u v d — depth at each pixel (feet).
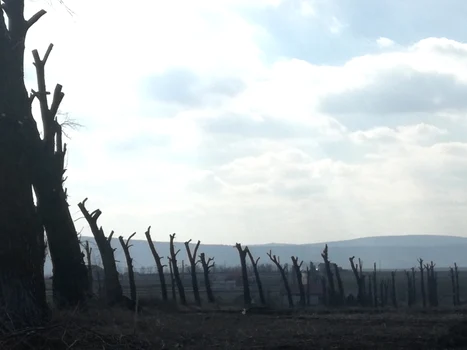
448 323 58.65
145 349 39.73
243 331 49.88
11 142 43.32
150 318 54.60
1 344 36.70
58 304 66.90
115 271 85.05
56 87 73.72
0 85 44.78
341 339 47.60
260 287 141.49
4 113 43.75
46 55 76.38
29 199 44.11
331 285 147.74
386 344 46.39
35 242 43.96
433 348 45.96
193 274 144.36
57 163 74.18
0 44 45.19
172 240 144.87
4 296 41.73
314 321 62.75
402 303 182.09
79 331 40.01
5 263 42.04
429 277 164.55
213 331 49.57
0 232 42.29
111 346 38.75
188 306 108.27
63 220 74.43
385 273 413.18
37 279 43.42
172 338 44.39
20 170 43.55
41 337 38.22
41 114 74.49
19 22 51.75
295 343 45.06
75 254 74.74
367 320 64.18
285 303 179.22
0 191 42.60
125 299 82.69
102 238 87.45
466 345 46.98
